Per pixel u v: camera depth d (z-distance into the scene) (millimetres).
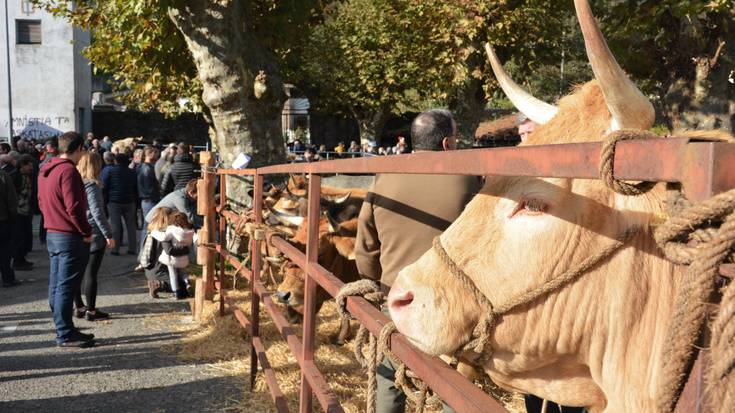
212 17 9289
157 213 8195
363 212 3264
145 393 5020
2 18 29219
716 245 880
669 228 956
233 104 9680
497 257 1789
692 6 6746
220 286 7078
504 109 35250
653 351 1644
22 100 29734
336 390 4766
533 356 1805
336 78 29375
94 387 5164
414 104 35500
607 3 7871
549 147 1236
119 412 4648
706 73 7414
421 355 1829
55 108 29938
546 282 1730
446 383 1597
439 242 1884
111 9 10320
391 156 2002
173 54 11953
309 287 3104
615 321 1689
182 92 14281
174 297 8312
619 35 7816
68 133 6078
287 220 6473
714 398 868
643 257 1675
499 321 1783
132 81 14844
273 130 10078
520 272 1754
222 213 7090
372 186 3238
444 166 1653
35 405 4773
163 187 11109
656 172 1001
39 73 29766
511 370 1867
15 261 10070
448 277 1813
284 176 10172
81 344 6180
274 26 11141
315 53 28734
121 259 11125
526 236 1752
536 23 13906
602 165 1096
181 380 5301
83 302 7875
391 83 27156
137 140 21406
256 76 9625
